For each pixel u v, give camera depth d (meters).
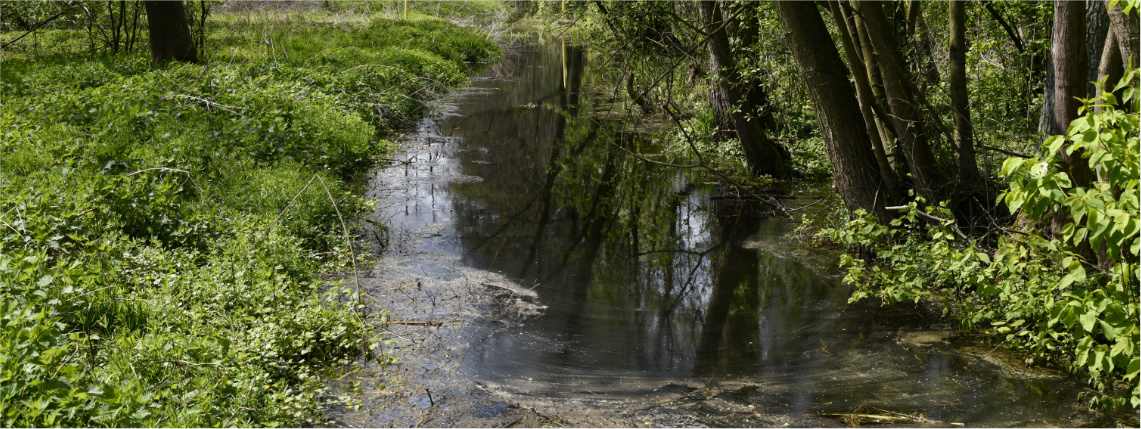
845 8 7.43
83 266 5.51
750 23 10.87
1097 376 4.68
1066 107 5.94
